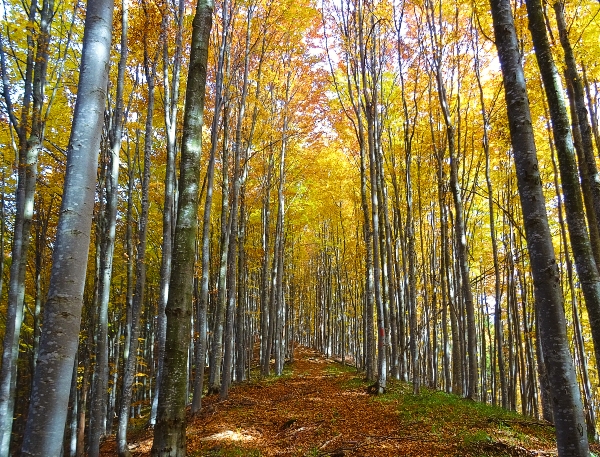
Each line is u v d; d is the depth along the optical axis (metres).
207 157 15.91
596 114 9.90
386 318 16.56
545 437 7.92
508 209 13.48
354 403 11.38
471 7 11.27
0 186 11.84
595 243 6.57
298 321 47.38
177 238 4.39
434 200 17.77
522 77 4.09
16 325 8.04
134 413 20.42
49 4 8.38
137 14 9.58
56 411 2.44
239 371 18.88
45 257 15.48
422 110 15.34
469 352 11.73
